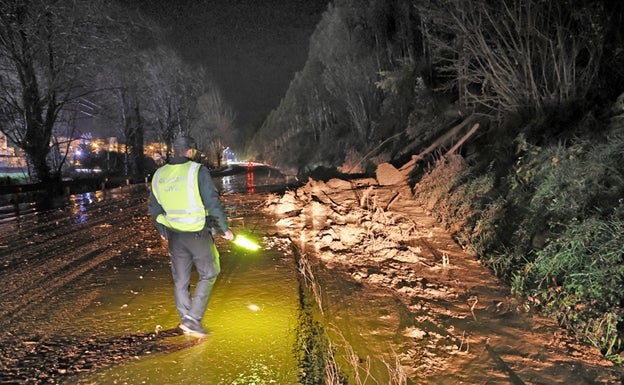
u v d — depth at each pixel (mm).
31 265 7148
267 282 5816
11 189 18828
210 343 4090
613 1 7883
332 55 34062
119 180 31109
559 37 8250
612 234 4926
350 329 4449
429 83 19734
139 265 6879
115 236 9406
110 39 24891
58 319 4766
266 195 16312
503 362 3854
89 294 5555
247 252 7430
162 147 47594
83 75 25156
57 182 22859
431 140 17312
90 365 3727
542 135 8484
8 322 4730
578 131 7656
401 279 5930
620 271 4449
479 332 4410
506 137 10211
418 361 3861
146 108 46125
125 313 4879
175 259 4230
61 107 25234
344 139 38844
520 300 5156
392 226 8703
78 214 13742
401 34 22594
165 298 5320
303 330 4352
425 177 12266
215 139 65062
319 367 3682
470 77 10422
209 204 4098
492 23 8961
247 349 3967
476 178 9305
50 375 3590
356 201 11680
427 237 8133
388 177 14266
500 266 6195
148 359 3805
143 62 42812
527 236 6238
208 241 4199
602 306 4352
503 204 7477
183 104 48031
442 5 9734
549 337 4293
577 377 3621
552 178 6520
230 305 5023
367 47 29359
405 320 4668
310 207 11250
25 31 21859
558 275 5125
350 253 7199
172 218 4098
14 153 31766
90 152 43562
